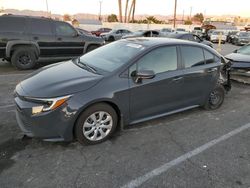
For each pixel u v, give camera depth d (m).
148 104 4.28
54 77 3.87
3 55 9.05
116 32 26.78
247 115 5.30
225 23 49.91
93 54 4.78
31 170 3.19
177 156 3.65
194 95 5.00
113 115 3.92
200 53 5.02
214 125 4.74
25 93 3.57
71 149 3.69
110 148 3.77
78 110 3.52
